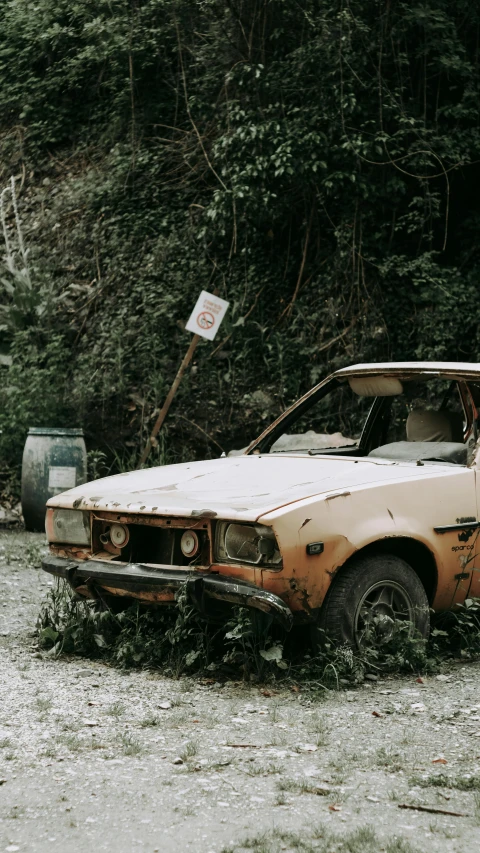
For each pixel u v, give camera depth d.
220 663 4.74
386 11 12.10
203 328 10.91
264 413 11.91
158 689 4.44
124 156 15.02
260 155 12.17
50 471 10.06
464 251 12.94
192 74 14.86
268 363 12.31
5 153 16.66
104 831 2.88
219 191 12.44
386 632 4.69
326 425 11.70
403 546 4.85
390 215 12.91
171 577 4.57
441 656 5.02
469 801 3.11
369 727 3.87
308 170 12.02
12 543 9.22
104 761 3.46
